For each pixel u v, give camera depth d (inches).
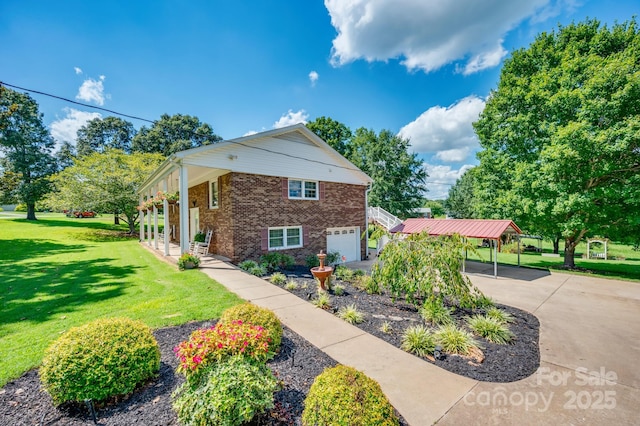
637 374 156.1
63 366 107.6
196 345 110.9
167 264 409.1
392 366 154.6
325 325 210.1
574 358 174.9
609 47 506.6
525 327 229.1
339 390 96.4
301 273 402.6
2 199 719.1
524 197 525.3
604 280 423.8
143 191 677.9
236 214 426.3
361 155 1346.0
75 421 104.3
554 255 800.3
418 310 250.1
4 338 169.2
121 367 114.1
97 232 867.4
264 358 122.0
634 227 465.1
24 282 306.0
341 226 581.6
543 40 583.2
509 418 115.8
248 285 308.0
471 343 176.9
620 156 441.7
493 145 631.2
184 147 1476.4
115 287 285.9
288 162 490.0
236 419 95.5
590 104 430.6
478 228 475.2
